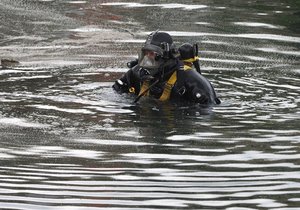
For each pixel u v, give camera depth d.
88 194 12.95
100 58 25.30
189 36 28.97
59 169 14.12
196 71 19.91
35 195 12.91
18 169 14.12
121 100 19.34
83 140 15.95
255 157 14.88
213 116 17.95
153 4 35.25
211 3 35.72
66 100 19.28
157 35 19.52
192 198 12.82
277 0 37.00
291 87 21.36
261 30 30.19
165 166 14.34
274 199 12.80
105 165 14.37
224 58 25.48
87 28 30.34
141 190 13.14
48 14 32.94
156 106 18.80
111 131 16.62
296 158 14.84
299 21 31.98
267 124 17.30
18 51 26.33
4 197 12.80
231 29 30.28
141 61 19.50
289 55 26.20
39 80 21.69
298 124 17.31
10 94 19.84
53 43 27.73
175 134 16.42
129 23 31.23
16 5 34.62
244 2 36.25
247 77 22.62
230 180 13.65
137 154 15.02
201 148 15.45
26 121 17.31
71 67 23.72
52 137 16.12
